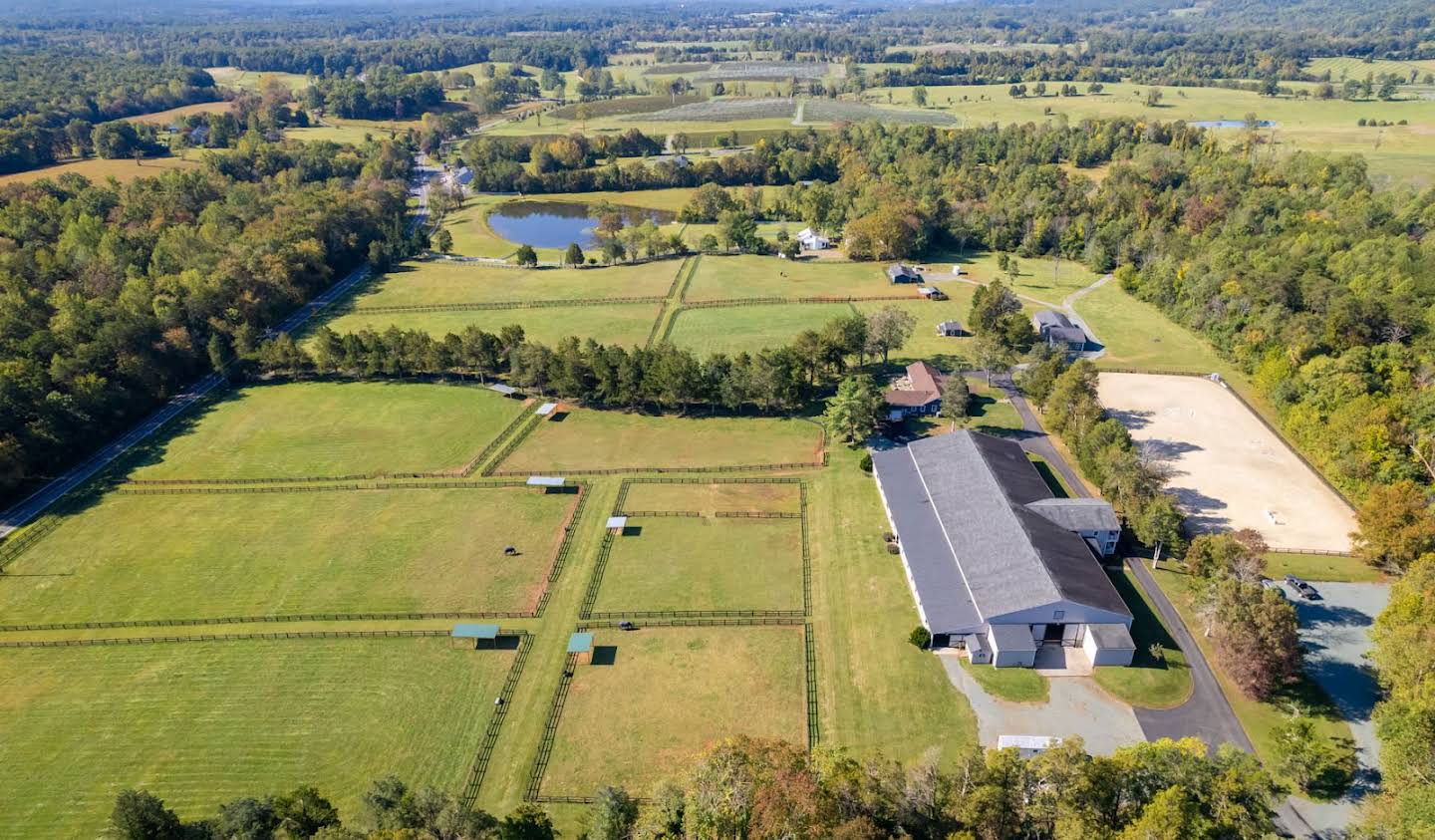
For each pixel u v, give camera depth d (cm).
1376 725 6994
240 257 17425
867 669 7938
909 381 13562
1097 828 5372
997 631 7912
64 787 6862
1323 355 12775
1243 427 12344
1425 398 10681
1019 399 13450
